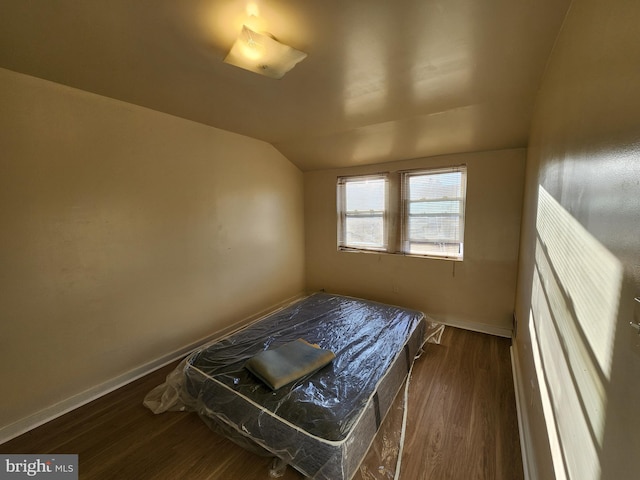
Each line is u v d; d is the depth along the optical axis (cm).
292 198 406
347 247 404
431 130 271
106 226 214
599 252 68
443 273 329
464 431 173
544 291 136
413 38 140
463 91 199
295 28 132
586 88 85
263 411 152
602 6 75
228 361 195
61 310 194
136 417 191
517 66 164
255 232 347
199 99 217
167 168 252
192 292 279
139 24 129
